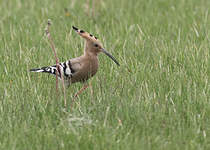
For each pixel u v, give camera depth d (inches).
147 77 631.8
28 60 696.4
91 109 550.9
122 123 524.1
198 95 580.1
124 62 678.5
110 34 810.2
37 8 989.8
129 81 614.5
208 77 632.4
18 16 942.4
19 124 521.3
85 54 589.9
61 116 547.2
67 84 600.1
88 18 925.2
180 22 890.7
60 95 581.6
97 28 837.2
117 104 553.0
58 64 582.6
